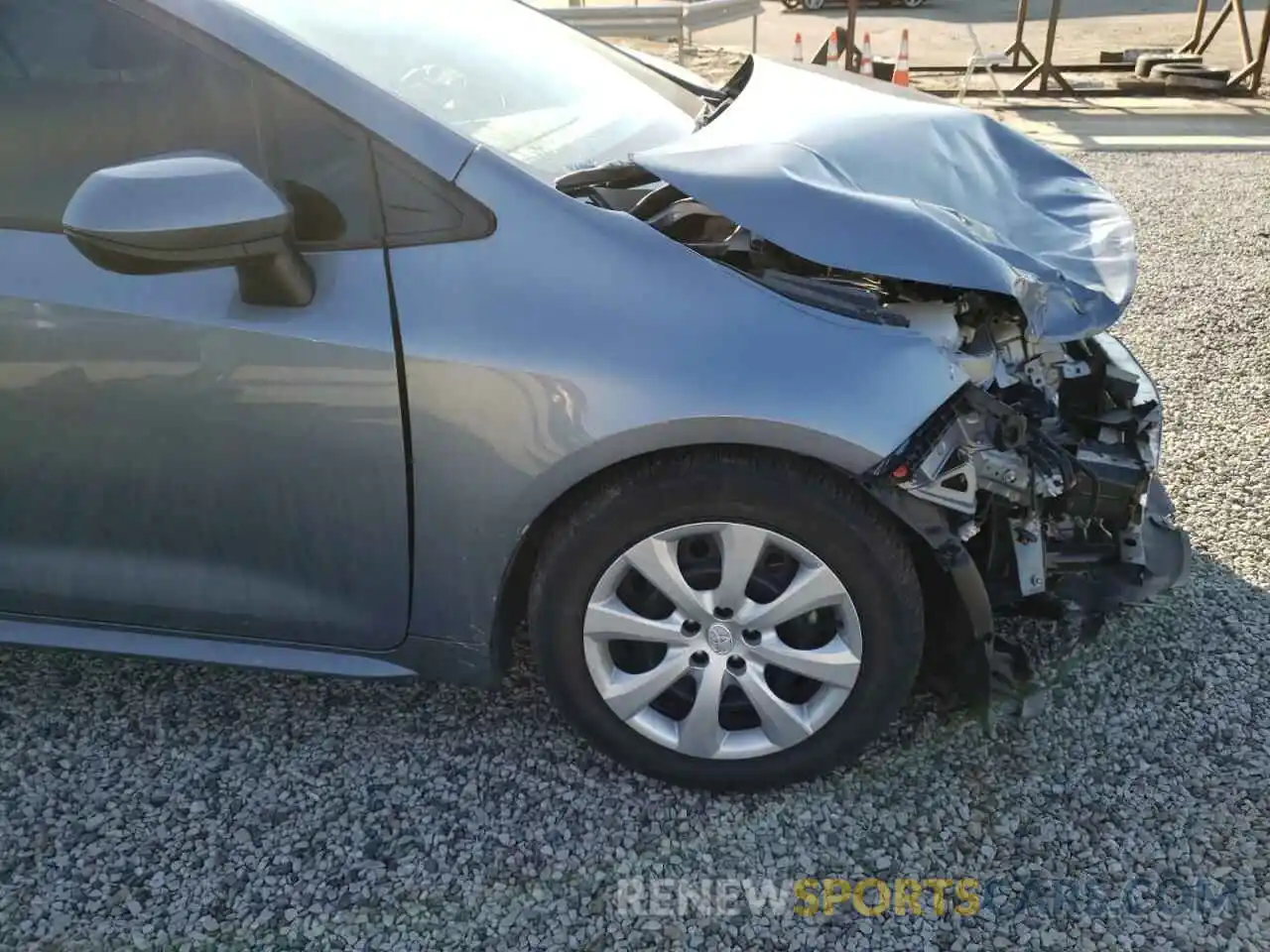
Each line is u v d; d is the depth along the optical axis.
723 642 2.10
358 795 2.27
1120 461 2.24
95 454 2.11
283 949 1.95
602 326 1.93
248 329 1.97
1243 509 3.20
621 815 2.21
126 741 2.43
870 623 2.04
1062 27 17.17
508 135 2.27
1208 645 2.64
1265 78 10.64
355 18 2.38
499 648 2.19
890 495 1.93
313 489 2.07
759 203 2.00
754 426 1.89
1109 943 1.92
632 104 2.76
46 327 2.02
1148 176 7.04
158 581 2.24
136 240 1.77
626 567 2.07
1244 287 4.96
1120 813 2.18
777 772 2.19
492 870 2.10
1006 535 2.19
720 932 1.96
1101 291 2.18
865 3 20.80
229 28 2.00
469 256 1.97
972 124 2.66
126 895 2.05
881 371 1.92
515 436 1.96
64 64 2.04
